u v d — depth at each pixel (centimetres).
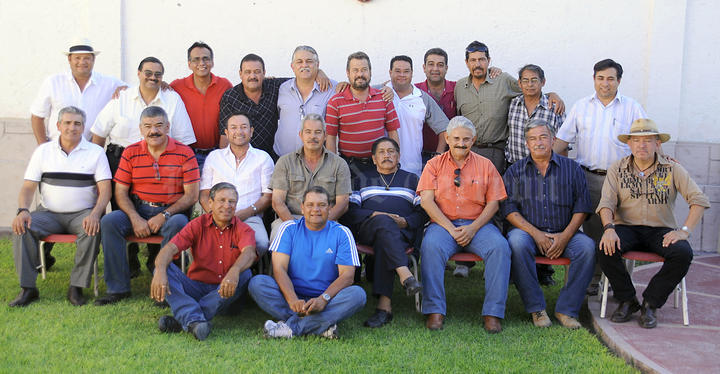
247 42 659
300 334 409
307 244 427
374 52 661
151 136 479
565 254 457
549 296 515
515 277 453
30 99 664
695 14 642
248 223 480
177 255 454
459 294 520
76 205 493
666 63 643
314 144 476
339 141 538
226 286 409
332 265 425
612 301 493
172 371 351
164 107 538
